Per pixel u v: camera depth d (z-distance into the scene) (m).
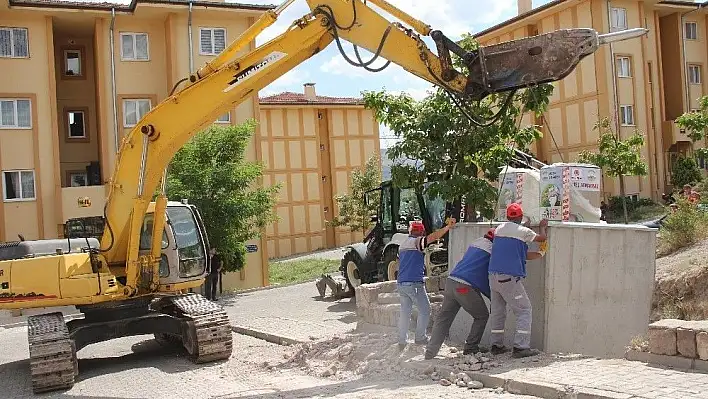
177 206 12.66
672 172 35.28
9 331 19.27
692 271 14.06
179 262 12.29
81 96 31.84
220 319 11.61
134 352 13.56
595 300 9.61
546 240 8.89
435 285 13.09
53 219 28.19
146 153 10.40
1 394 10.29
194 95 10.09
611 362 7.65
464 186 12.28
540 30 37.81
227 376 10.16
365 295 11.68
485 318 8.79
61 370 10.14
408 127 12.73
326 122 51.28
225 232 22.69
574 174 10.82
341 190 51.12
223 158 23.59
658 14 38.66
